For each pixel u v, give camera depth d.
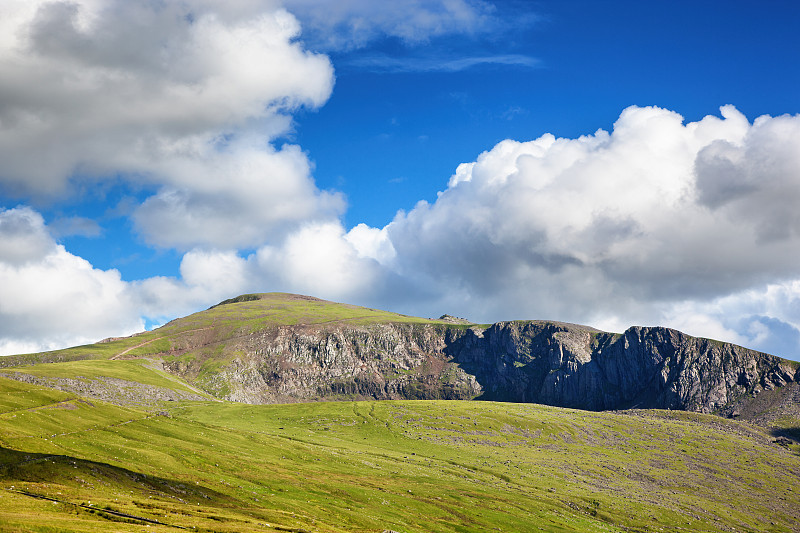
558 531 162.38
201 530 87.75
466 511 163.00
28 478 104.38
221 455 161.25
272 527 100.69
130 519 86.88
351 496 152.00
